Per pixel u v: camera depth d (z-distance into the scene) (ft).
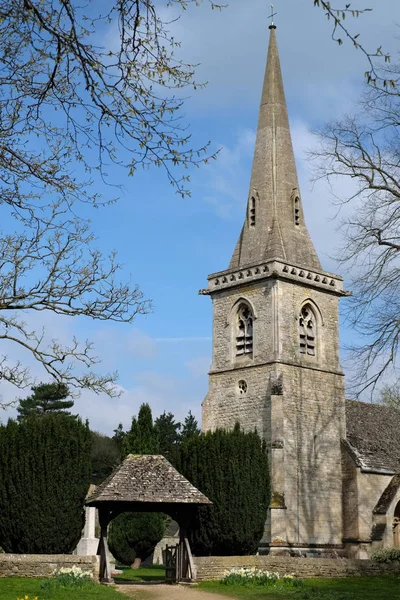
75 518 104.53
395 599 82.07
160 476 100.27
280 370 144.05
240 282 153.48
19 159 45.78
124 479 98.53
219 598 81.82
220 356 155.84
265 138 164.76
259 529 117.39
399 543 148.56
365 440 157.79
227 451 117.80
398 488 146.51
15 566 93.91
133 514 149.79
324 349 153.89
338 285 159.84
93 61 36.94
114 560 171.32
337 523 144.87
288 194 160.97
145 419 156.56
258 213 160.04
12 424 106.11
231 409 150.30
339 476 148.15
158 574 127.44
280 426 139.95
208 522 114.73
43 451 104.12
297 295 151.53
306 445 144.36
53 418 107.65
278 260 148.56
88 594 80.69
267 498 119.96
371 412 171.83
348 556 142.92
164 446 291.79
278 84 168.86
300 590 89.66
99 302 57.41
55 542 102.53
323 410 149.59
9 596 75.77
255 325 150.20
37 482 103.04
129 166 40.81
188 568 97.50
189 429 326.65
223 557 102.73
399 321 96.17
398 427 172.04
